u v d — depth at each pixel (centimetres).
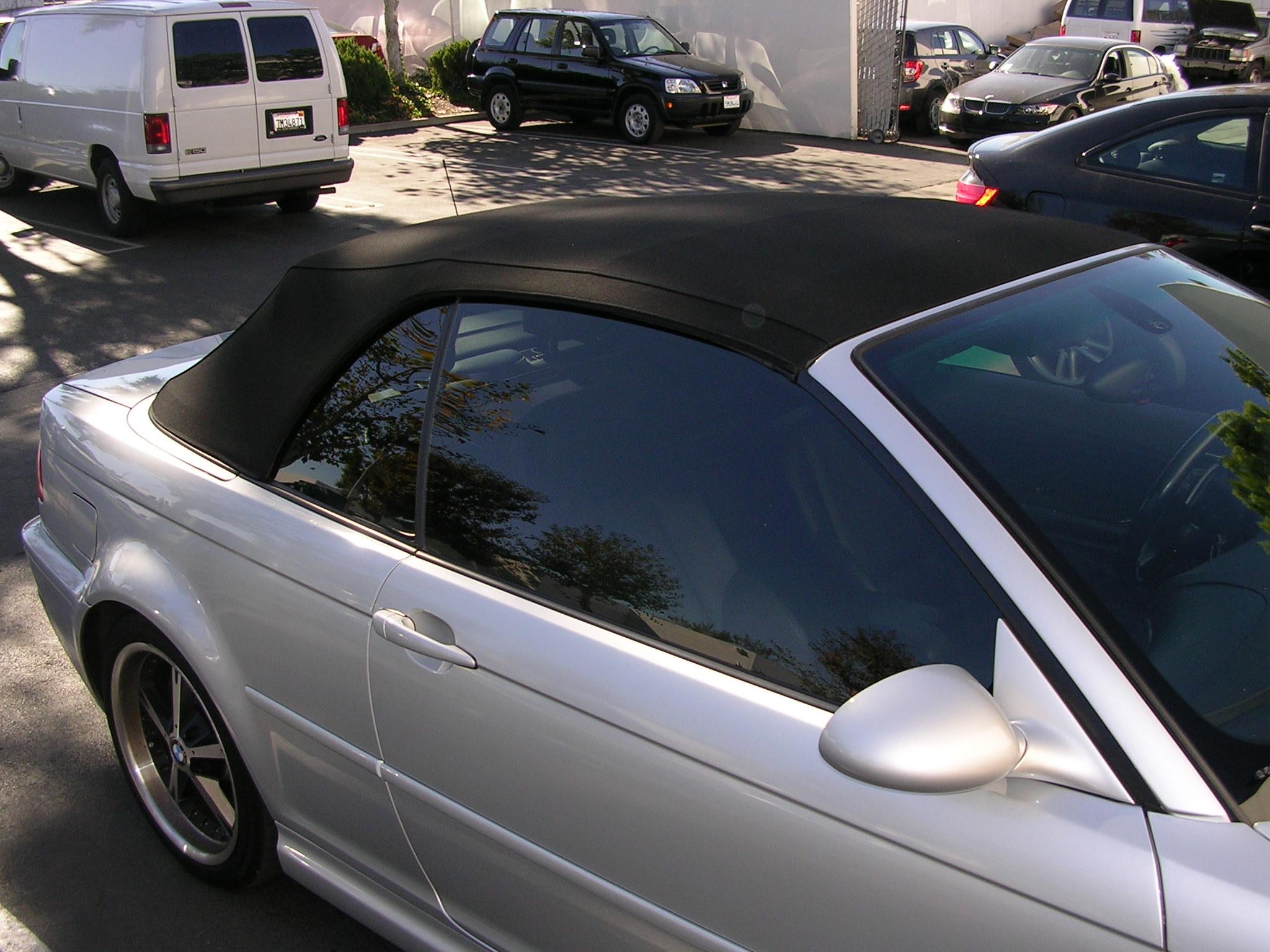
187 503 258
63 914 287
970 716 146
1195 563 179
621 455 202
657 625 190
